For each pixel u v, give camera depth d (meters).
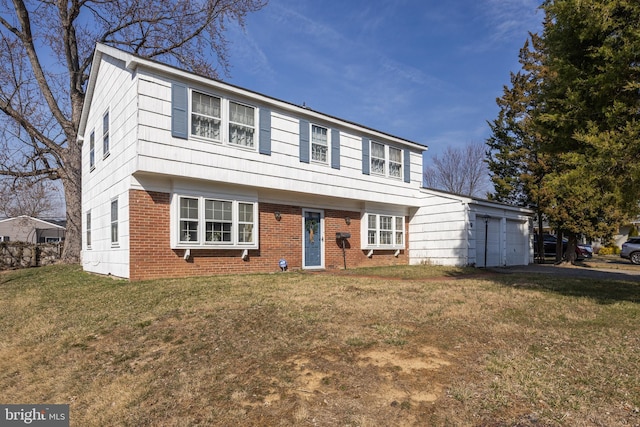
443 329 5.59
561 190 7.00
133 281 9.79
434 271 13.78
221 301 7.30
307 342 5.08
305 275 11.27
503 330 5.59
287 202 13.50
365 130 15.51
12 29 18.19
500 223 17.89
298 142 13.23
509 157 20.03
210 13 19.61
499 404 3.53
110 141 11.72
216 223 11.34
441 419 3.33
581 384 3.92
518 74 19.86
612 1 6.15
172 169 10.13
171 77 10.27
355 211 15.89
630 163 6.00
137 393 4.12
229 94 11.44
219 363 4.66
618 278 12.04
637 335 5.41
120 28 19.61
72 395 4.38
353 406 3.55
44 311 7.91
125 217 10.21
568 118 7.24
